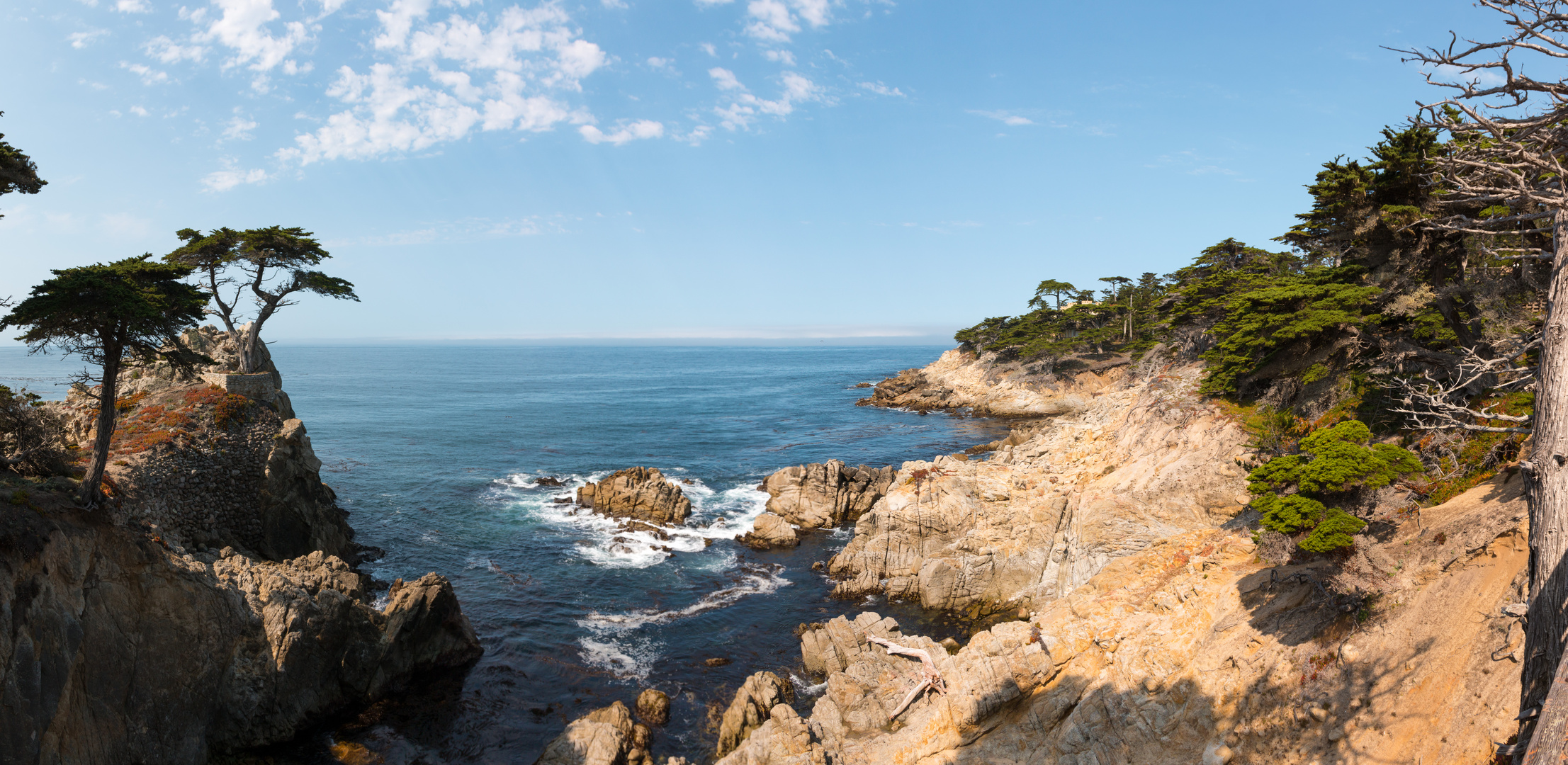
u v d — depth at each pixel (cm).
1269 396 3725
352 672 2917
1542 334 1003
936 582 3875
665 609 3912
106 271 2530
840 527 5269
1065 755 2191
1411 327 3102
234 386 4331
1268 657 2127
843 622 3347
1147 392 4650
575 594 4106
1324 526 2111
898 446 8762
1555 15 916
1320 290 3334
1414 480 2375
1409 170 2789
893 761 2450
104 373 2608
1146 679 2295
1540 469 909
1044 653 2556
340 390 16838
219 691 2594
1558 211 995
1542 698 857
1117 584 3034
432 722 2859
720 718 2922
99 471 2498
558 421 11025
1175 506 3478
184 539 3419
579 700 3039
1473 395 2641
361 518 5497
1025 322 13025
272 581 2844
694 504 6006
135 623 2344
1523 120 1004
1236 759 1956
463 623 3366
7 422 2652
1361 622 1998
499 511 5706
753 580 4312
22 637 1936
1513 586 1716
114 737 2230
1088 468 4322
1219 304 5281
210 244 4556
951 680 2602
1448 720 1614
